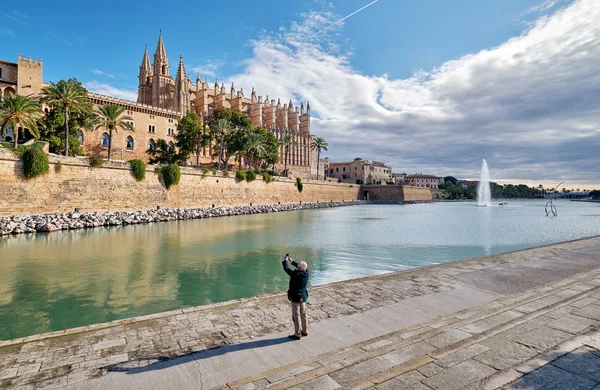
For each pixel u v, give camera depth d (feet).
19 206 117.50
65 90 144.66
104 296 49.34
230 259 75.72
